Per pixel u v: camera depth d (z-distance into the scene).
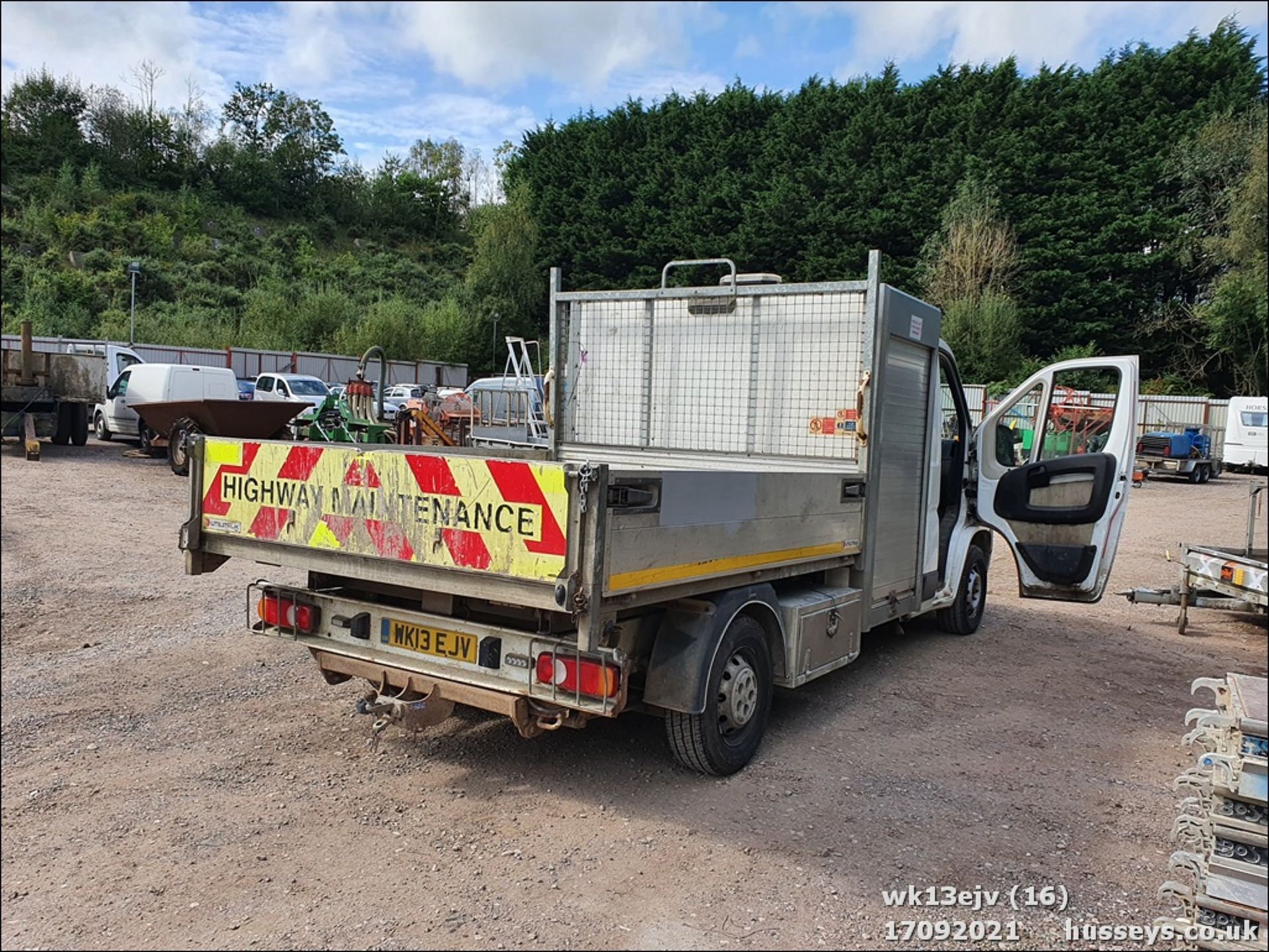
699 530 3.97
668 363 6.34
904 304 5.80
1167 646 7.66
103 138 83.94
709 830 3.88
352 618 4.44
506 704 3.84
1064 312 41.72
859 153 49.72
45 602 7.70
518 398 17.53
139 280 51.44
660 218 56.09
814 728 5.20
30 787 4.20
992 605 9.12
